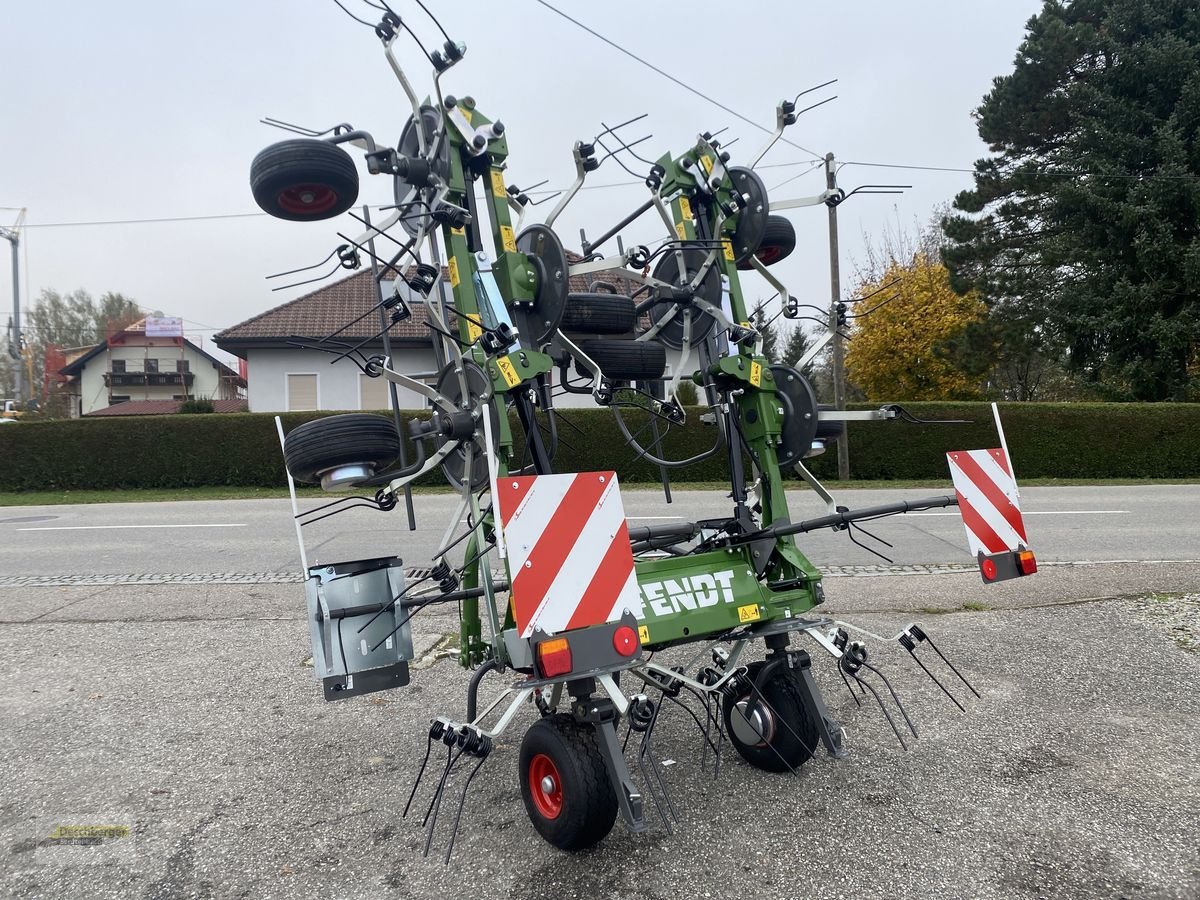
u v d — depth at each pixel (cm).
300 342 373
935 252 3944
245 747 421
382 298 389
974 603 661
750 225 430
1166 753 385
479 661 392
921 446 1906
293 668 543
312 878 298
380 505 364
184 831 335
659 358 447
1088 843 307
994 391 3456
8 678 526
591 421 1778
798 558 396
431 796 362
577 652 284
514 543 282
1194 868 288
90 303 6344
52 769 396
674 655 532
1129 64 2542
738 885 283
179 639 609
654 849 309
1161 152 2427
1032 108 2761
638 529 404
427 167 368
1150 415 1952
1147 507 1326
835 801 343
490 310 369
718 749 394
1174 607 622
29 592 768
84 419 1819
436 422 355
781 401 427
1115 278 2534
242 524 1230
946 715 437
